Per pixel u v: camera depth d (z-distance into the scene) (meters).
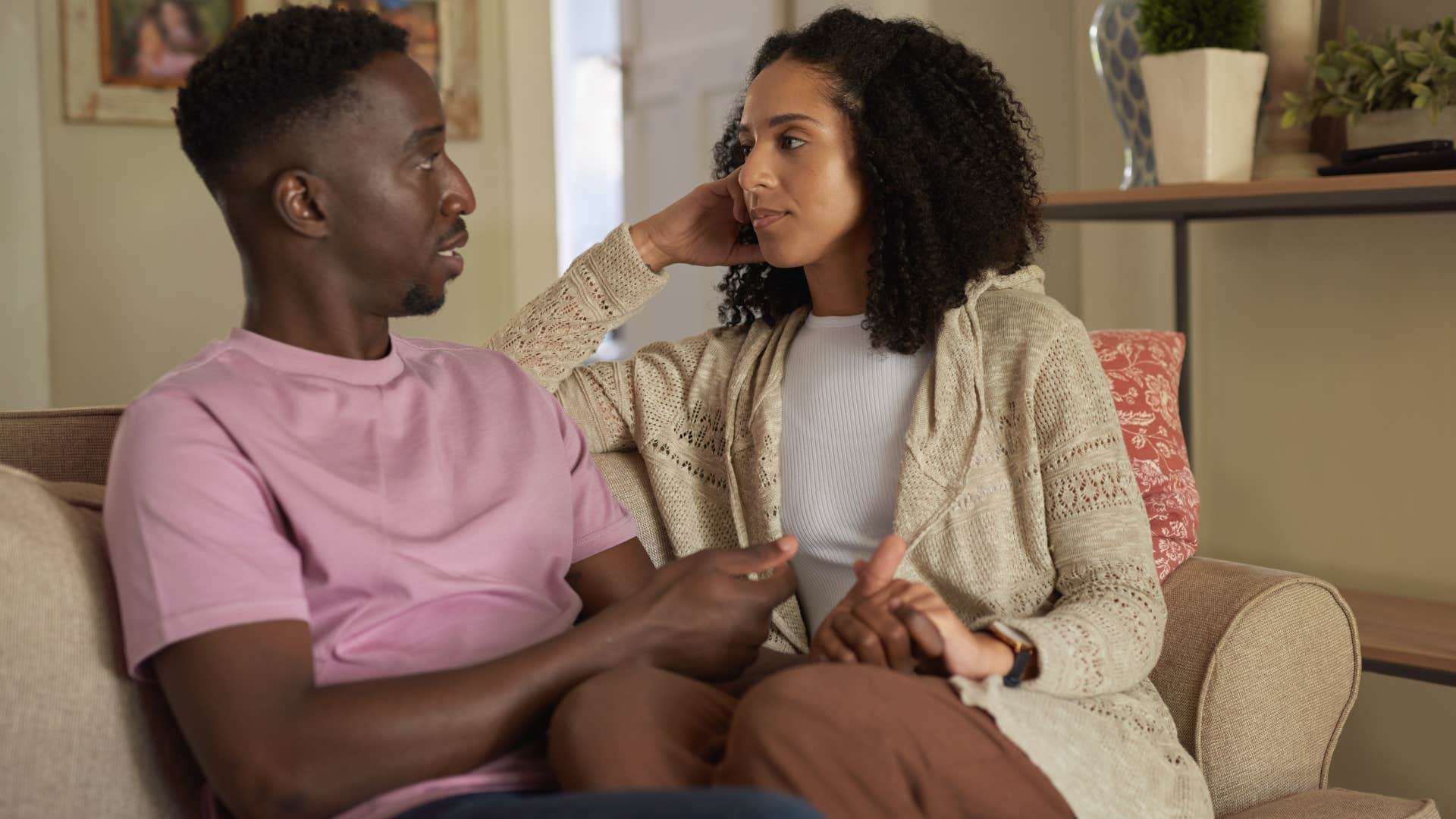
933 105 1.40
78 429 1.34
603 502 1.36
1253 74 2.24
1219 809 1.42
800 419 1.47
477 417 1.25
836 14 1.44
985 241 1.42
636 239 1.59
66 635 1.00
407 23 3.49
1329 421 2.53
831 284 1.48
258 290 1.16
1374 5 2.37
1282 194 2.07
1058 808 1.02
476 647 1.15
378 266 1.16
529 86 3.68
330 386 1.15
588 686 1.00
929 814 0.95
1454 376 2.34
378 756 0.96
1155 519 1.62
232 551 0.99
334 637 1.08
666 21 4.07
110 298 3.30
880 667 1.01
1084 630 1.17
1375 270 2.44
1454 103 2.02
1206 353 2.73
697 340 1.63
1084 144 3.02
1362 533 2.50
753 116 1.42
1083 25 2.99
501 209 3.68
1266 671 1.43
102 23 3.22
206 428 1.04
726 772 0.94
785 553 1.14
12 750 0.97
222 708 0.95
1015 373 1.36
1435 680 1.92
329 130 1.12
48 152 3.21
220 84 1.11
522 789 1.07
